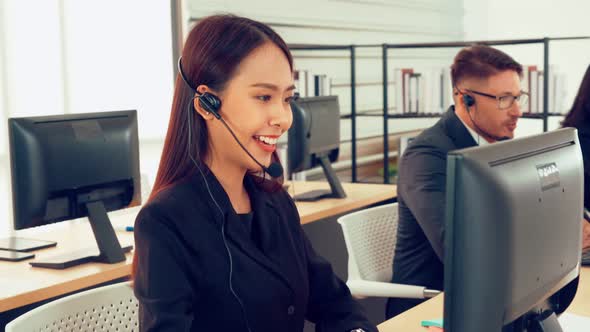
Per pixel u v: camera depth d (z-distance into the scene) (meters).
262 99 1.40
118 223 3.16
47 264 2.48
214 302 1.40
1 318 2.37
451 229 1.07
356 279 2.41
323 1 5.28
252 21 1.44
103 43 4.21
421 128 6.57
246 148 1.42
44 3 3.93
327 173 3.76
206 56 1.41
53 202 2.45
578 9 6.07
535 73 4.63
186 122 1.45
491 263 1.06
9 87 3.81
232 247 1.43
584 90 2.63
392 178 5.90
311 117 3.63
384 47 4.98
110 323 1.70
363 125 5.82
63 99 4.04
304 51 5.09
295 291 1.51
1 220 3.85
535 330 1.27
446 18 6.70
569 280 1.34
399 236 2.38
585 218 2.19
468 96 2.37
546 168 1.21
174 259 1.36
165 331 1.32
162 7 4.45
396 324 1.71
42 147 2.39
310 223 3.61
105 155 2.59
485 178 1.05
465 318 1.08
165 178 1.46
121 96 4.31
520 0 6.40
